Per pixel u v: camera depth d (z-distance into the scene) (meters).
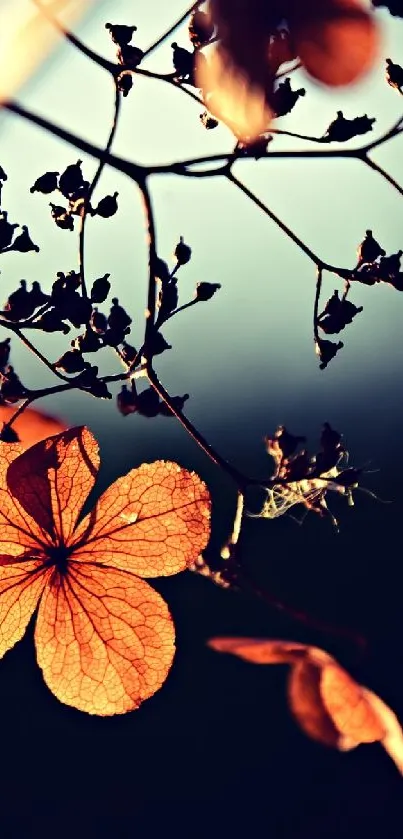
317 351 0.23
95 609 0.19
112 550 0.19
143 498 0.19
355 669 0.20
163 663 0.19
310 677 0.19
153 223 0.21
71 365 0.21
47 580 0.19
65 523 0.19
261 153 0.21
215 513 0.80
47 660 0.19
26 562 0.19
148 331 0.21
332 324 0.22
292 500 0.22
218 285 0.21
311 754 0.67
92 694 0.19
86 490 0.19
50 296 0.21
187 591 0.76
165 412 0.22
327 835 0.61
